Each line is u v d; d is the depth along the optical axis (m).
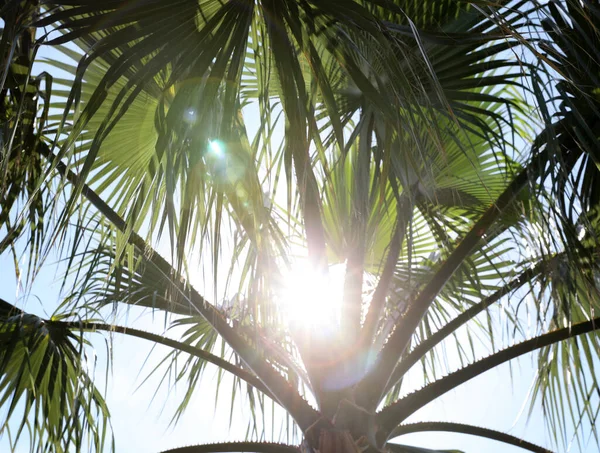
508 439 2.50
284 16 1.57
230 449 2.33
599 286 2.31
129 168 2.57
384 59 1.57
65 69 2.33
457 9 2.13
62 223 1.68
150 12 1.55
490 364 2.19
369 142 2.09
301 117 1.58
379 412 2.13
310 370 2.16
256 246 1.80
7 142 1.76
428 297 2.17
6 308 2.56
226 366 2.46
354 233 2.36
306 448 2.06
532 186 2.03
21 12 1.56
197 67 1.59
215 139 1.70
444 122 2.55
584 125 1.87
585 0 1.73
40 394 2.68
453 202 2.95
